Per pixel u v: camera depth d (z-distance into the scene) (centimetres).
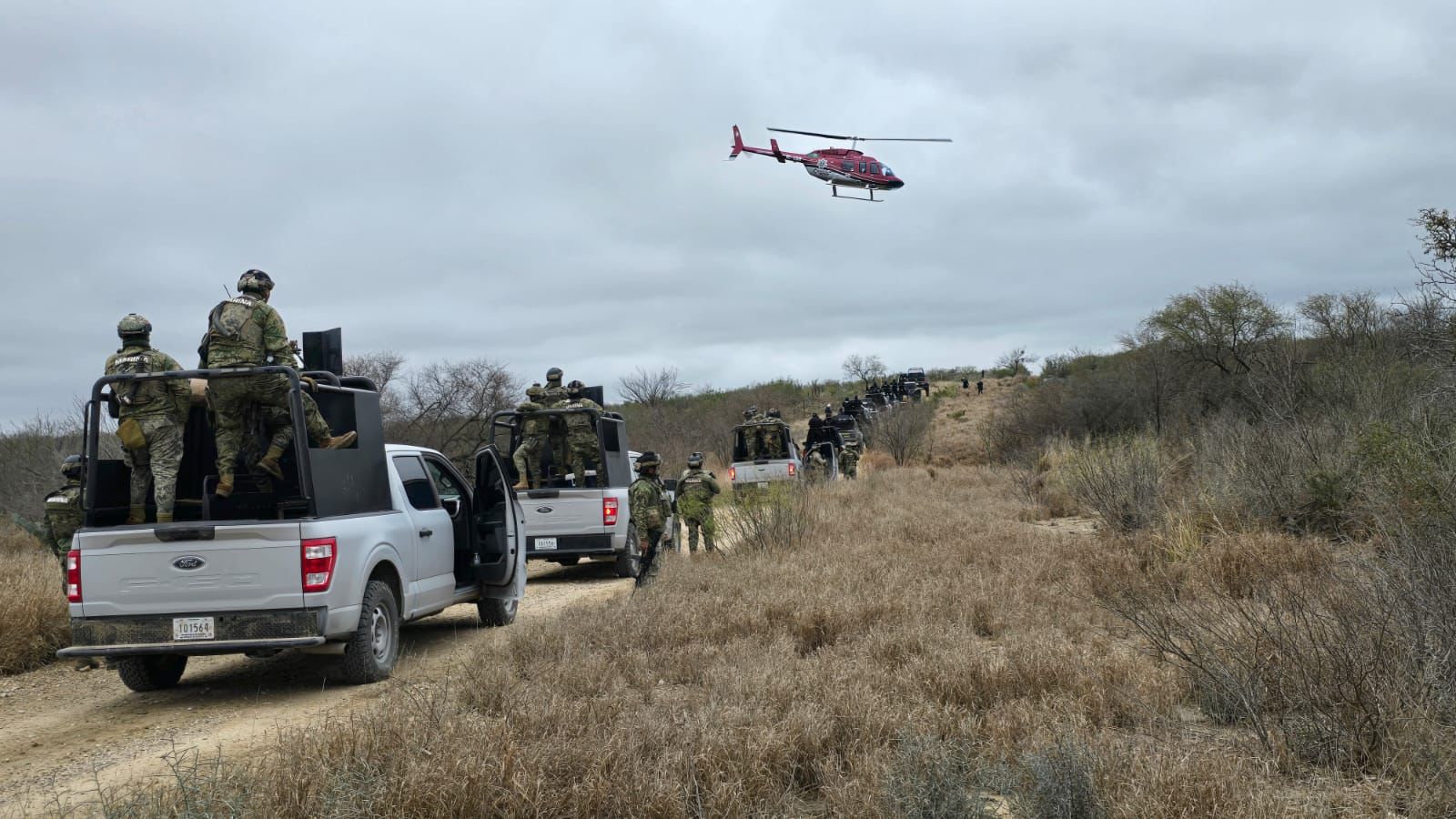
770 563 1102
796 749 495
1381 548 757
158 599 703
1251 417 1800
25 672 891
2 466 2253
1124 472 1438
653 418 4700
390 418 2984
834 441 2888
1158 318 2823
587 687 632
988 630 807
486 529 1016
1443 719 462
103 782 539
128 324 739
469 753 445
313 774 430
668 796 420
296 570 703
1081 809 405
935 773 429
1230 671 543
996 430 3647
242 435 758
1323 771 452
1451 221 991
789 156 4319
